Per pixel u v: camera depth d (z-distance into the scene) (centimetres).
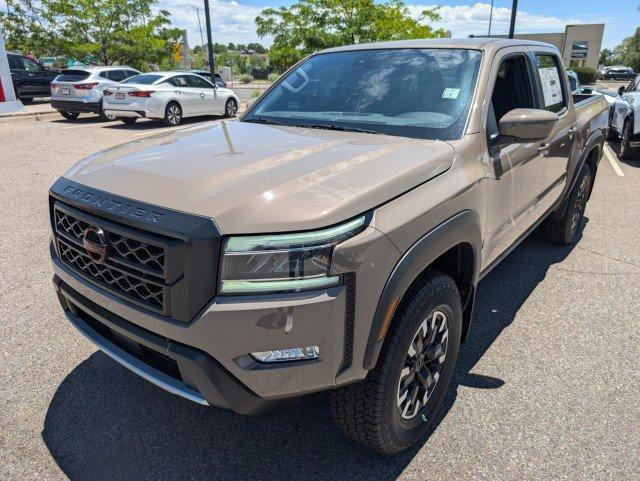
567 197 464
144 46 2291
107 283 211
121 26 2277
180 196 194
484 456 244
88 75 1474
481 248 271
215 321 178
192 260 178
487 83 289
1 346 329
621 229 566
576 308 387
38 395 285
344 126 293
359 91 315
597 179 805
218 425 265
